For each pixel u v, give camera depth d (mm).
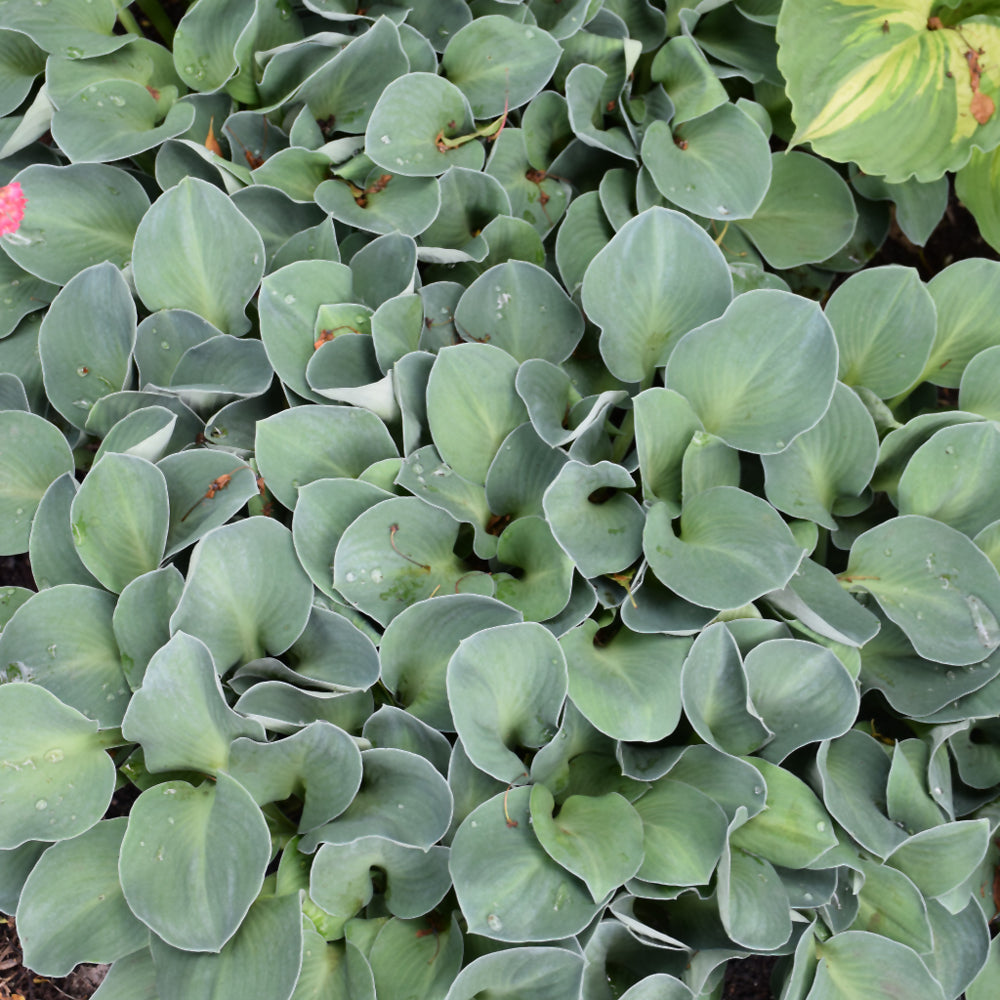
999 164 935
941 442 831
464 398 820
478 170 882
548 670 776
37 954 763
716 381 832
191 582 777
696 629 786
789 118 973
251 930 758
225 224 843
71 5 888
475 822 763
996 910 840
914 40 895
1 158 900
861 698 854
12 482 832
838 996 783
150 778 799
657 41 946
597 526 799
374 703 821
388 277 855
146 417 812
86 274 837
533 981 762
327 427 816
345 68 885
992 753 842
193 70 890
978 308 880
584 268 897
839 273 1019
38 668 787
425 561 811
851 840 801
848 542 849
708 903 792
